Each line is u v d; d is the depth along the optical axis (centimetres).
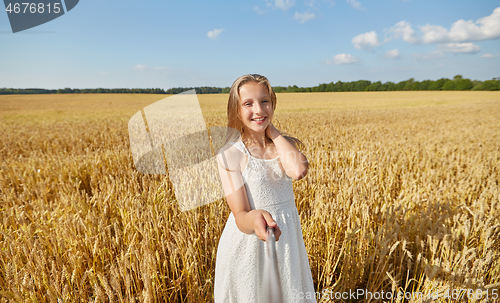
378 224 274
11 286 184
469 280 180
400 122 1694
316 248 259
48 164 559
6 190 398
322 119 1686
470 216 305
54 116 2459
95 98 4759
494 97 4322
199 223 286
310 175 396
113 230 303
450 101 3750
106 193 352
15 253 236
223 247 143
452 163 556
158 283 204
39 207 325
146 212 277
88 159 556
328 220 263
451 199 356
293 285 132
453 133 1181
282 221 131
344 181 353
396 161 585
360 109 2692
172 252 211
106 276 222
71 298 189
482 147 831
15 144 1082
